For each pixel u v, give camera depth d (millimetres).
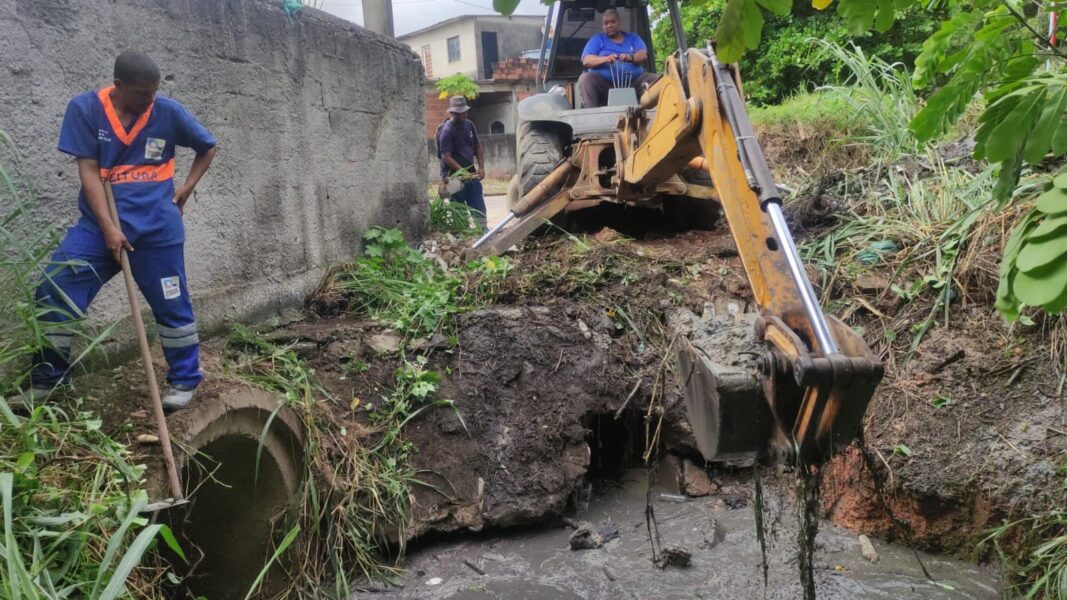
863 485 4277
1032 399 4117
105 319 3736
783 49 11633
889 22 2002
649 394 4918
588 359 4988
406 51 6699
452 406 4648
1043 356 4242
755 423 2633
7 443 2758
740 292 5258
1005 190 2271
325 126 5480
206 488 3746
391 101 6441
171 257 3342
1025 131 2145
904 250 5176
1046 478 3787
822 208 5949
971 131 6273
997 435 4047
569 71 7707
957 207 5277
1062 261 1988
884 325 4809
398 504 4223
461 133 8867
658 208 6926
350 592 3928
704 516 4520
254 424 3754
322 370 4598
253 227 4734
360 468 4176
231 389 3668
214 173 4387
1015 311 2189
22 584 2195
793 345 2408
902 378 4492
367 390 4582
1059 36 2389
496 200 16203
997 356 4355
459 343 4934
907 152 6348
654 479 4812
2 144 3223
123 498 2789
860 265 5230
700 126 3600
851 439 2426
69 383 3270
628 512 4641
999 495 3844
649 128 5293
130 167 3221
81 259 3160
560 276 5492
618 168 5676
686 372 2975
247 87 4629
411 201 6867
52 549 2516
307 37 5219
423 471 4438
